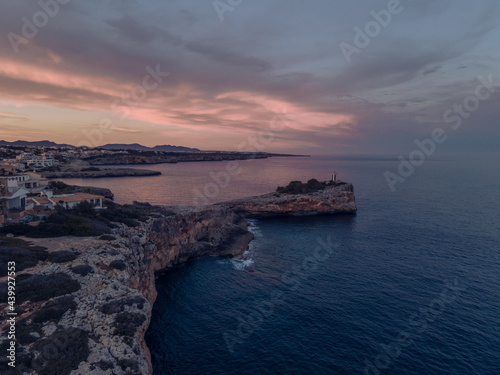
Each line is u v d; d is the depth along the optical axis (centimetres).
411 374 2133
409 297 3209
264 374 2150
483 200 9181
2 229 2973
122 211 4709
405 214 7288
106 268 2400
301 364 2245
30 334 1460
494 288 3372
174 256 4262
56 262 2328
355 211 7731
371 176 17988
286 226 6544
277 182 14638
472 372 2150
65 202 4516
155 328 2709
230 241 5006
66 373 1327
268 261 4409
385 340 2511
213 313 2975
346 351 2381
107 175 16875
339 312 2945
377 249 4769
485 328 2653
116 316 1802
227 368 2209
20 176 6719
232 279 3781
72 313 1705
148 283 3100
